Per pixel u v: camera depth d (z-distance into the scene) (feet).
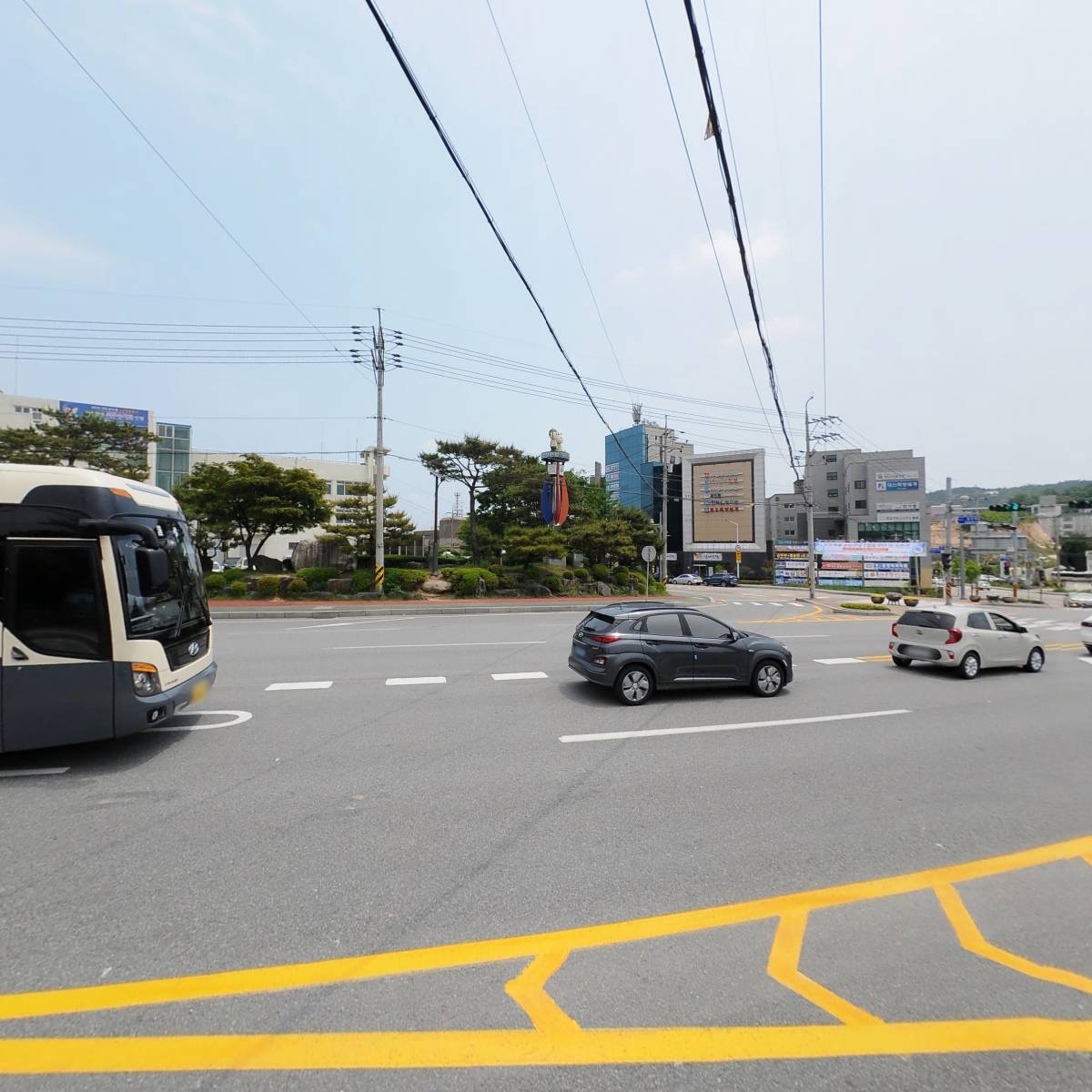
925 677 36.99
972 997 8.95
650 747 21.34
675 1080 7.41
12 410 128.67
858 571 169.78
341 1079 7.32
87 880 11.94
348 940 10.12
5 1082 7.15
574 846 13.74
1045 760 20.81
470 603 83.92
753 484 203.10
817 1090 7.31
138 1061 7.52
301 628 56.18
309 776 17.87
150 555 17.89
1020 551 198.80
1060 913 11.38
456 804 16.07
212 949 9.82
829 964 9.72
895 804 16.67
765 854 13.55
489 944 10.10
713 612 90.43
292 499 92.43
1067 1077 7.52
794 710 27.40
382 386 86.69
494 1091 7.20
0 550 17.44
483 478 112.98
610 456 268.62
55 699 17.44
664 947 10.09
